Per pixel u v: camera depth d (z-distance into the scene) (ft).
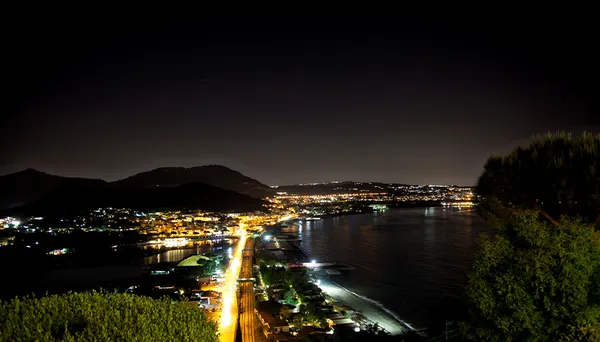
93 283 205.77
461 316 91.91
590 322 25.61
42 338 15.17
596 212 31.12
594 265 26.45
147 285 180.34
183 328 18.25
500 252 29.50
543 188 33.63
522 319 26.89
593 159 30.99
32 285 207.10
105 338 15.93
